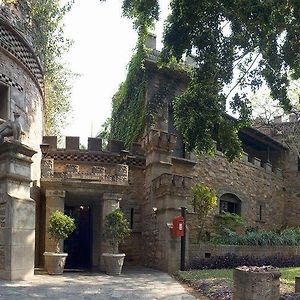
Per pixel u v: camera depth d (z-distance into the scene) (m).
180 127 12.84
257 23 11.70
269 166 29.56
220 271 15.13
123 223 15.20
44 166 15.58
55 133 28.69
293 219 31.12
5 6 15.11
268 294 7.66
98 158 18.61
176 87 21.84
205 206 19.72
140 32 16.59
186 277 13.17
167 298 9.66
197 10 12.12
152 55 21.80
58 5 19.28
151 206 17.73
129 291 10.59
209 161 22.83
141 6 13.83
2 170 12.37
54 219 14.25
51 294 9.62
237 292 7.93
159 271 16.00
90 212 18.98
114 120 24.39
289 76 17.16
